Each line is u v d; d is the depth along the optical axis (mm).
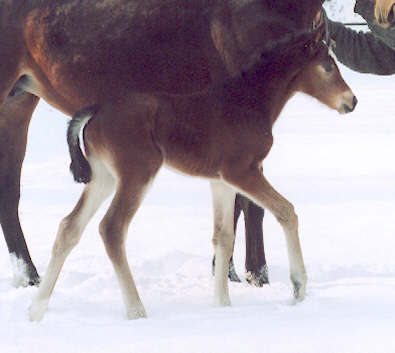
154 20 8703
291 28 8312
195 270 9469
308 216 12750
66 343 6090
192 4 8648
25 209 13602
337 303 7121
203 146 7281
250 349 5805
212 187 7590
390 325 6258
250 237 8781
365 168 16609
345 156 17906
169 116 7176
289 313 6773
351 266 9609
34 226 12391
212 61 8594
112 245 6977
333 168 16625
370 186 14930
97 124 7113
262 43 8359
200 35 8594
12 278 9344
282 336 6039
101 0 8891
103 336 6254
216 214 7570
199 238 11578
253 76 7500
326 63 7797
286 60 7641
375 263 9789
